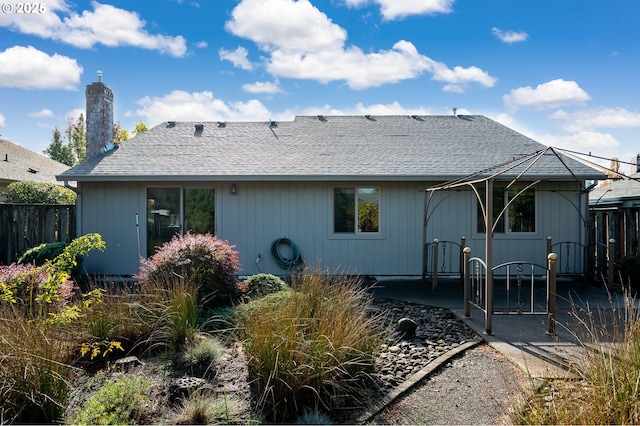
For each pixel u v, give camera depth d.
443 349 5.21
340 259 10.74
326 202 10.69
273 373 3.70
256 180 10.13
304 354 3.83
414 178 10.28
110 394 3.49
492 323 6.37
